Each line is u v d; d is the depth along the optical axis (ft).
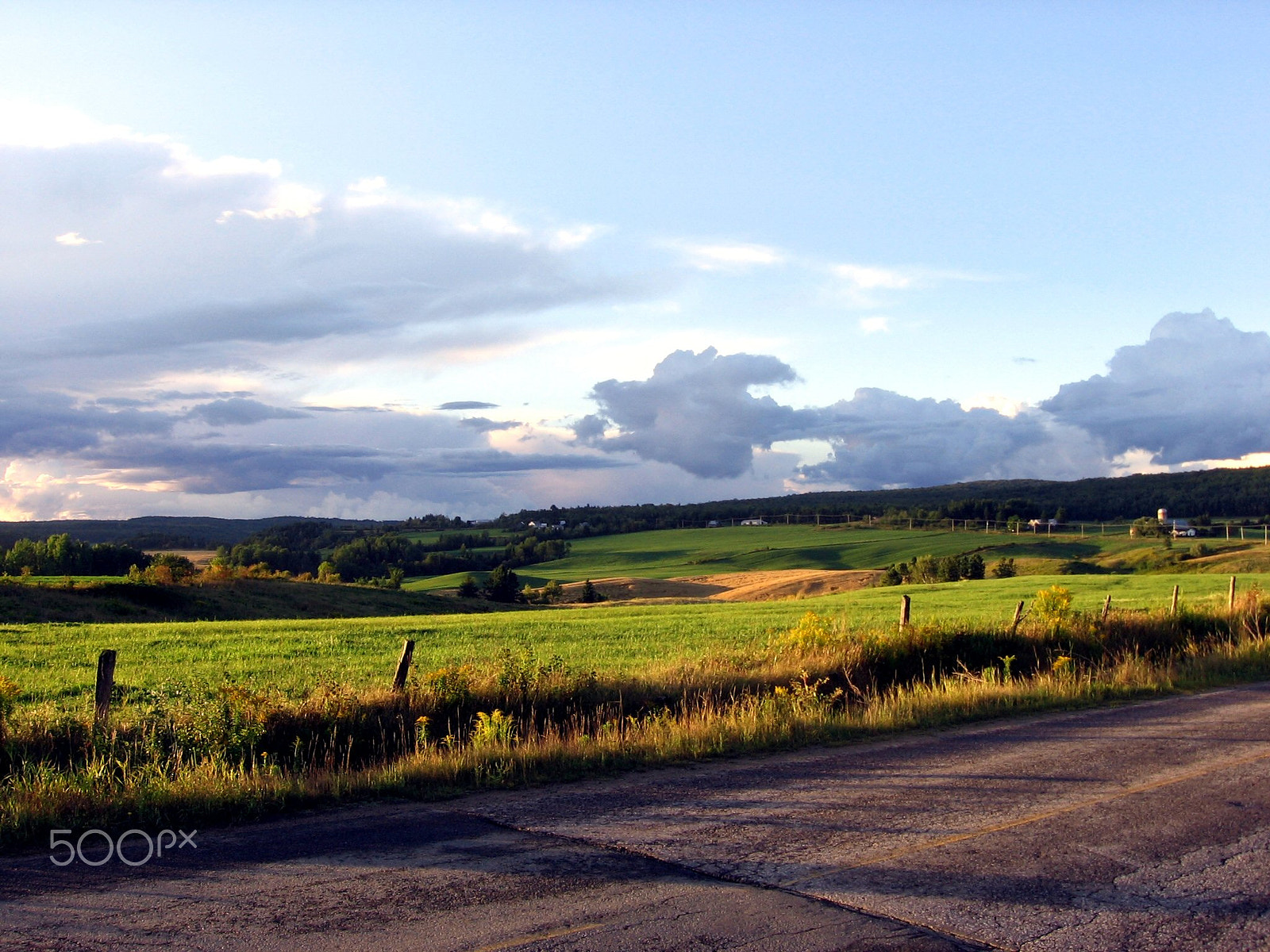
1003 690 43.39
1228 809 24.84
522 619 128.67
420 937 16.75
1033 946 16.43
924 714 39.09
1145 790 26.86
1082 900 18.53
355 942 16.57
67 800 24.79
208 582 209.46
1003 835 22.65
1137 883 19.43
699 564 467.52
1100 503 588.50
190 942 16.57
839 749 33.32
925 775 29.07
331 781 27.61
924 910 17.99
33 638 98.32
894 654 50.88
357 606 216.95
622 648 82.99
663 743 32.89
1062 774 28.96
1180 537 413.18
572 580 411.54
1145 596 147.43
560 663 50.26
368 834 23.16
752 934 16.87
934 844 22.00
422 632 104.32
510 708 39.58
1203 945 16.51
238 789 25.90
